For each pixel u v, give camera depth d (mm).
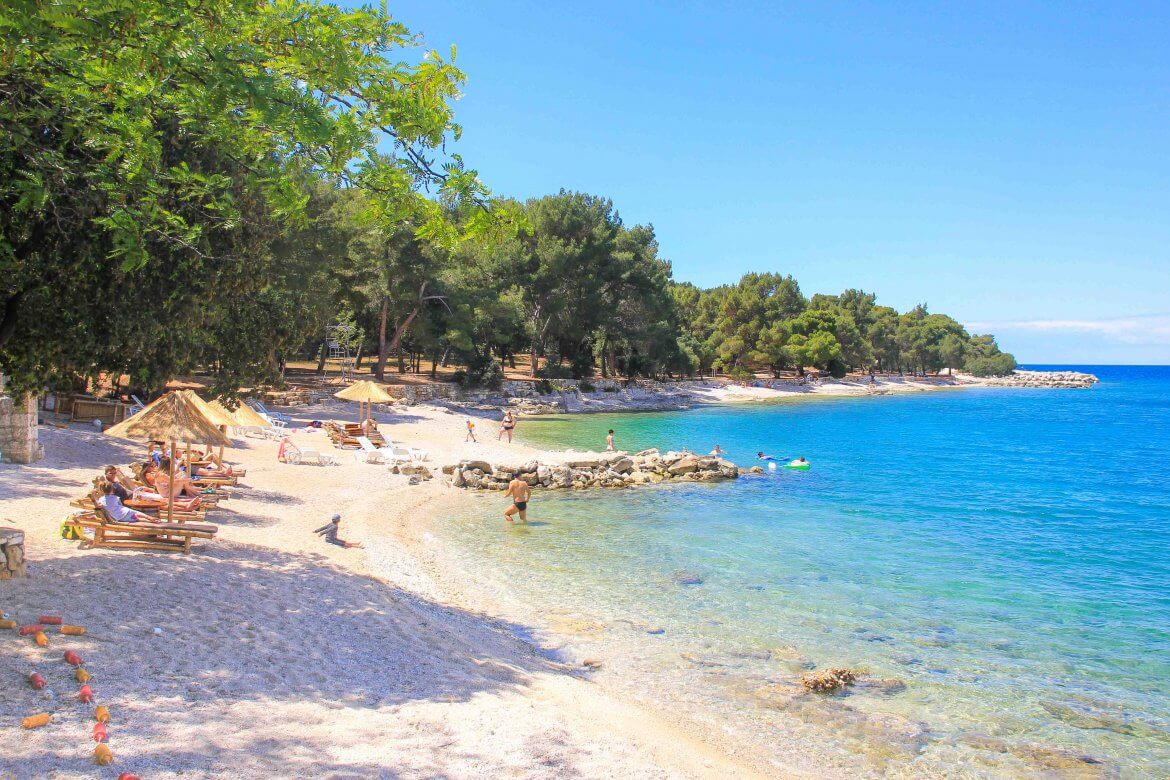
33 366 9602
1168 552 19922
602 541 19375
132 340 9828
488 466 28672
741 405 86688
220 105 5562
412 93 6520
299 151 6672
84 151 7785
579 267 73750
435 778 6270
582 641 12031
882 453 43625
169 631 8812
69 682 6883
